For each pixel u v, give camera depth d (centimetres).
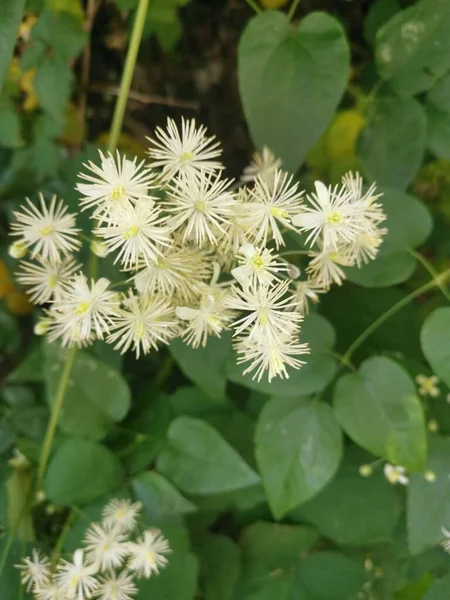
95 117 32
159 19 28
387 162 24
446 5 21
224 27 32
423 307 26
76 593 22
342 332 25
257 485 25
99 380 24
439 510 23
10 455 27
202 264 18
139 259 18
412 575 25
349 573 25
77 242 20
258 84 21
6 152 30
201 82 33
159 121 33
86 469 24
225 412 26
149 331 18
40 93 27
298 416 22
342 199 18
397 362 23
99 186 16
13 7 18
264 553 25
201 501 25
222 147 33
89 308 18
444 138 23
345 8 28
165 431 25
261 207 17
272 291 17
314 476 22
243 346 19
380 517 25
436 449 23
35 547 24
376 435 21
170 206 19
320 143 27
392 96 24
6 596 23
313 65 21
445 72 23
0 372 33
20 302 31
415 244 22
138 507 23
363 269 21
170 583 23
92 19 29
